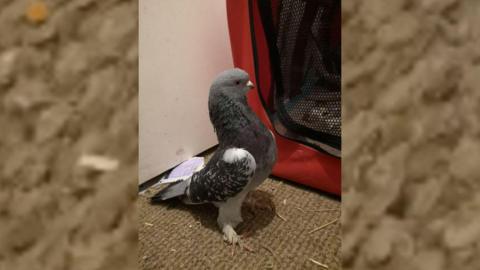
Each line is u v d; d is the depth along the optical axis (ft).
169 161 3.73
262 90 3.20
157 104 3.43
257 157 2.54
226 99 2.54
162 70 3.38
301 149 3.13
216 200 2.67
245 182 2.49
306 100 3.09
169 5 3.27
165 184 3.47
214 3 3.77
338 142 2.87
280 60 3.06
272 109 3.27
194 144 4.02
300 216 2.90
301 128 3.09
